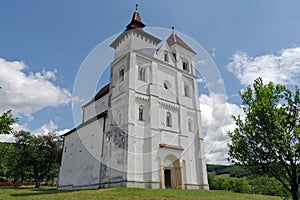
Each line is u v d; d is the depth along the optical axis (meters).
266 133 10.33
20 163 43.03
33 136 44.62
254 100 11.12
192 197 15.15
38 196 16.42
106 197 14.25
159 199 13.67
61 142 46.22
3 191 24.45
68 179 30.02
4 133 17.64
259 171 10.64
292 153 9.45
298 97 10.23
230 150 11.34
